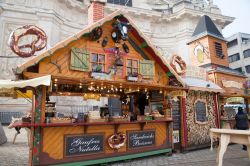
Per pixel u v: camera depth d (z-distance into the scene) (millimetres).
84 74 8750
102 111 10680
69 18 27266
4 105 21078
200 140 12180
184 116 11633
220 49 19078
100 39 9344
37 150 7254
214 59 18250
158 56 10375
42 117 7492
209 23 19594
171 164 8672
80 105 23656
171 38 31984
